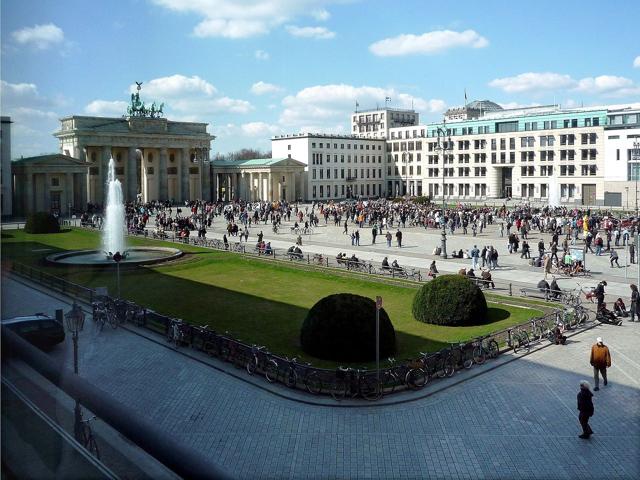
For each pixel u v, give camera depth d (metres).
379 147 194.88
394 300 41.84
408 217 100.00
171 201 148.75
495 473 17.64
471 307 34.34
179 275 52.12
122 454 4.75
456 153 174.00
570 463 18.22
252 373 25.92
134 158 149.50
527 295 42.78
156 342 29.41
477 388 24.78
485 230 87.44
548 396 23.84
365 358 27.72
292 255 59.97
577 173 144.25
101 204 134.62
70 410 4.71
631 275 51.41
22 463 4.53
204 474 3.75
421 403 23.20
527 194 157.25
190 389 23.92
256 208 120.25
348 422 21.42
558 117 149.75
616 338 32.25
